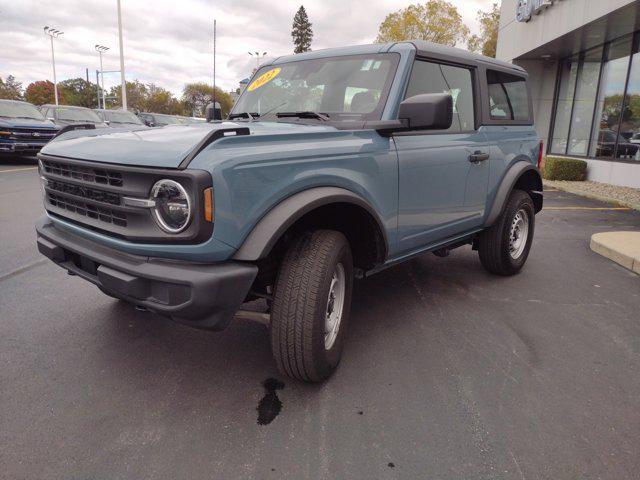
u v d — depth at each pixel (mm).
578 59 15797
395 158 3184
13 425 2408
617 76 13625
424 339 3471
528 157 4922
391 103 3213
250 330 3549
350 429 2436
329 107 3438
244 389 2779
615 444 2357
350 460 2213
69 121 17000
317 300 2566
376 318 3832
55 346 3248
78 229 2703
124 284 2332
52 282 4488
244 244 2340
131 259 2402
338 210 2982
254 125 3115
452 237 4070
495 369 3066
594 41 13898
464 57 4020
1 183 10891
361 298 4277
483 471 2158
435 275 4969
